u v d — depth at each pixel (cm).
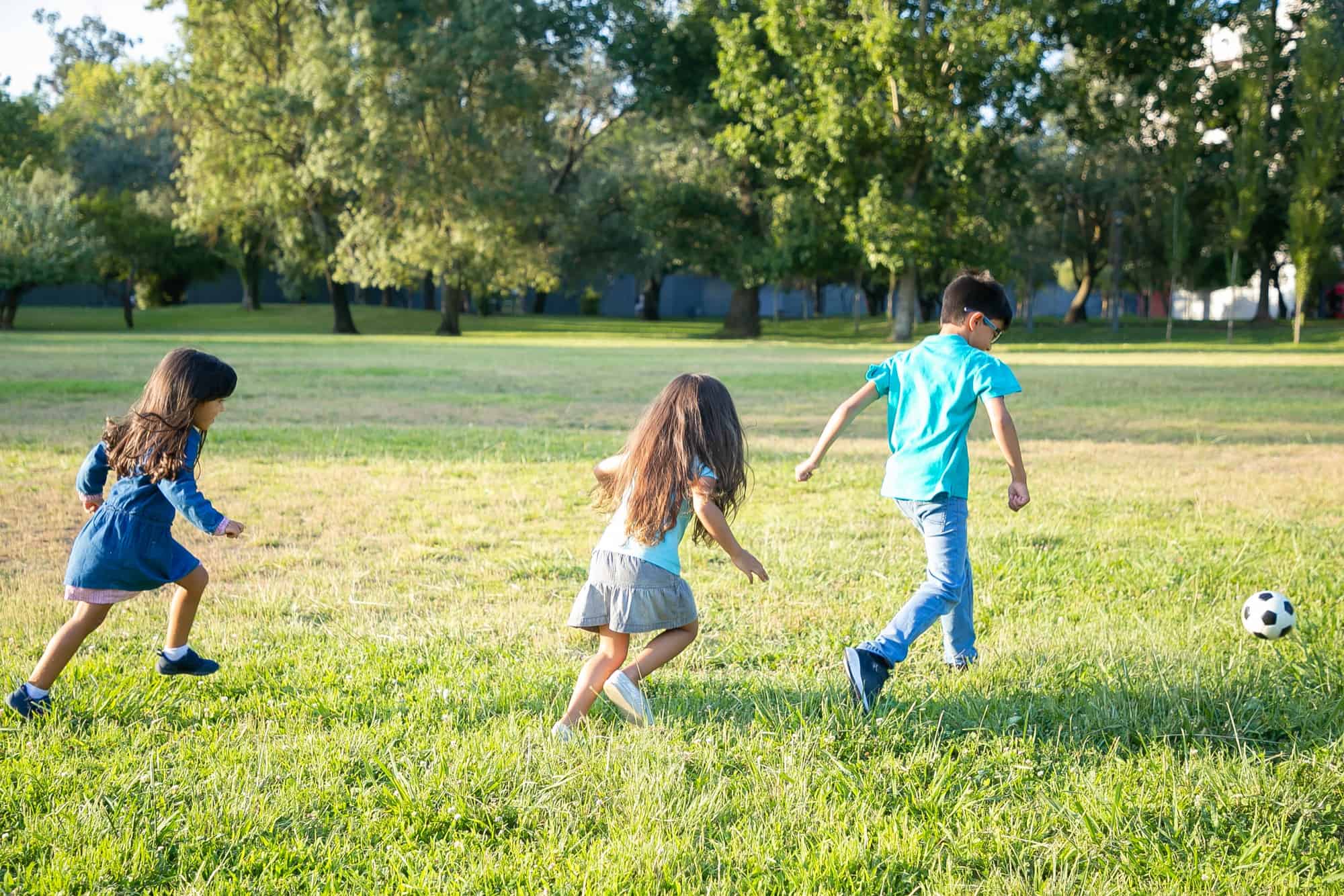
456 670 409
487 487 837
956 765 324
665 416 357
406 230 4625
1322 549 629
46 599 504
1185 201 4766
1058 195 5397
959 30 3728
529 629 468
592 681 354
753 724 353
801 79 4106
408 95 4394
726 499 360
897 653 362
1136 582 552
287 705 369
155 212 6238
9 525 680
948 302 413
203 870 261
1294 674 396
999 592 535
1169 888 254
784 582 552
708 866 264
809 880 255
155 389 353
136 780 305
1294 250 4025
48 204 5172
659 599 347
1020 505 387
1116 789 300
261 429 1190
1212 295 7131
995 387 388
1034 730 352
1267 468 976
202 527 343
